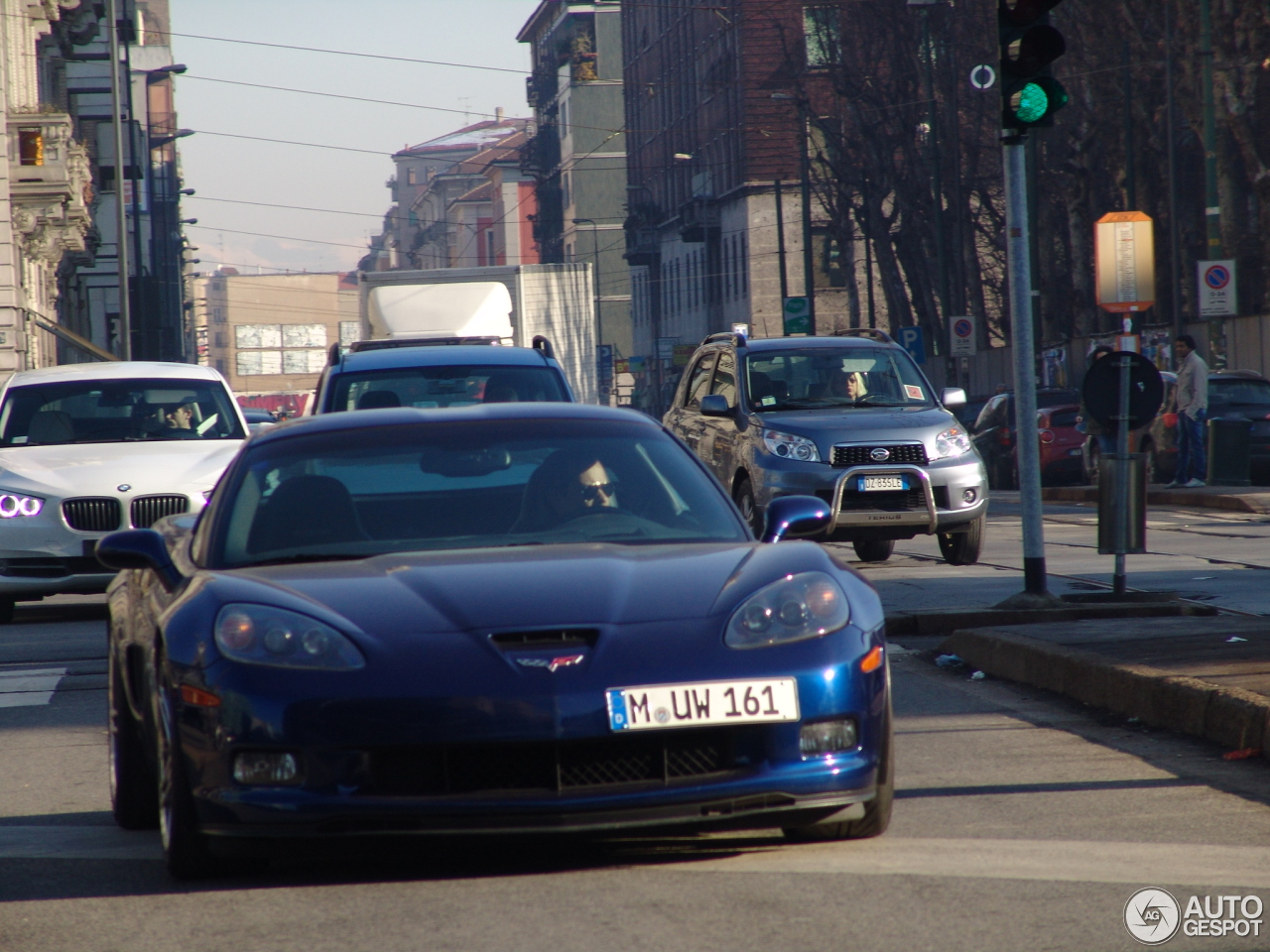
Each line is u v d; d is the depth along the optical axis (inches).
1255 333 3907.5
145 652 617.6
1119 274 2834.6
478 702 518.6
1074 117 4874.5
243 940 487.2
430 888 541.0
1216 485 2726.4
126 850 618.2
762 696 533.3
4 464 1416.1
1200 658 890.1
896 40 5654.5
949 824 622.8
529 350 1615.4
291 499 641.6
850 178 6205.7
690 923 489.7
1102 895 516.1
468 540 624.1
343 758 521.0
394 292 2822.3
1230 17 3762.3
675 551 603.2
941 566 1662.2
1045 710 878.4
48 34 5551.2
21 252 4394.7
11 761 811.4
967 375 5880.9
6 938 497.7
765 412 1675.7
